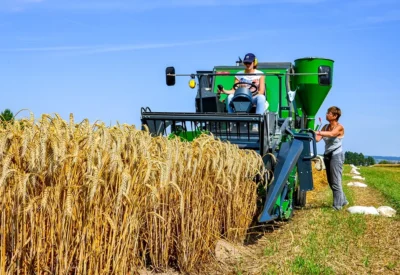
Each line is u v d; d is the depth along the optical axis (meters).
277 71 10.95
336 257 6.77
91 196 3.98
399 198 13.86
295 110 12.11
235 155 6.92
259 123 8.05
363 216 10.05
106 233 4.40
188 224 5.86
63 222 4.01
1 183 3.57
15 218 3.82
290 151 8.16
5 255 3.84
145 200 4.88
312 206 11.80
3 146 3.74
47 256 4.07
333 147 11.09
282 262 6.40
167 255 5.79
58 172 4.01
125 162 4.67
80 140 4.18
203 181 6.15
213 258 6.46
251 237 8.04
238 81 10.07
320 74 9.48
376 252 7.14
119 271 4.60
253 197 7.79
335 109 11.10
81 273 4.25
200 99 9.57
